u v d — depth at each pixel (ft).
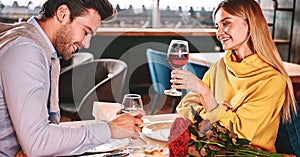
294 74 9.86
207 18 18.20
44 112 4.57
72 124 6.31
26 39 4.68
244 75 6.23
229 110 5.90
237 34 6.24
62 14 4.85
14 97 4.44
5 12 15.03
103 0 4.88
